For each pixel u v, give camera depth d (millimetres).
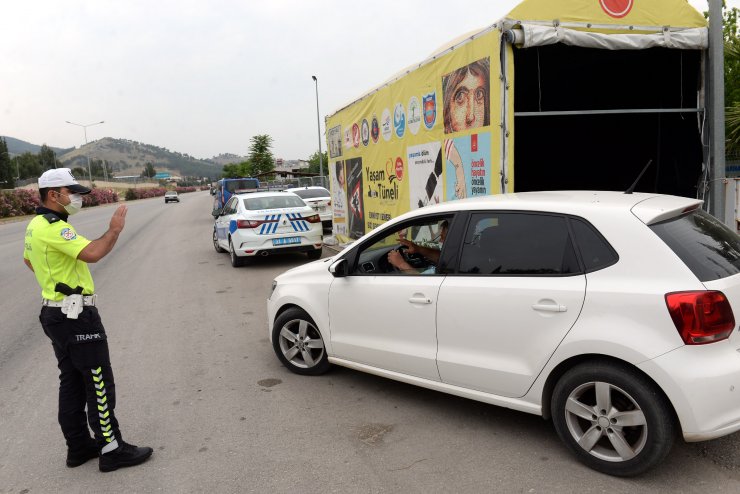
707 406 2725
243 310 7609
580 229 3205
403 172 8375
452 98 6566
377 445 3643
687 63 6578
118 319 7461
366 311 4223
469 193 6320
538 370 3256
